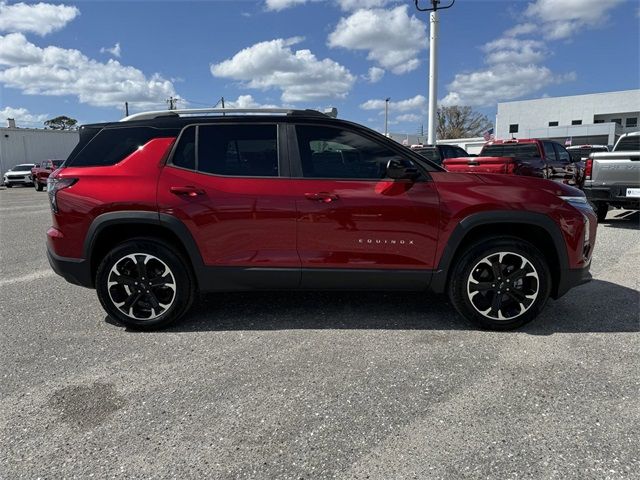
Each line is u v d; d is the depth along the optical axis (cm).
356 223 375
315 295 484
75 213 382
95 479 220
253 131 387
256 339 376
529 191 377
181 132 389
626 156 828
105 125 400
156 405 281
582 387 294
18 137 3591
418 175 370
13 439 251
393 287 389
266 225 377
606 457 229
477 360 334
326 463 229
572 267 382
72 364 337
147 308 396
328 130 387
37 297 498
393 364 329
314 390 296
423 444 242
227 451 239
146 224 382
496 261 378
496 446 239
